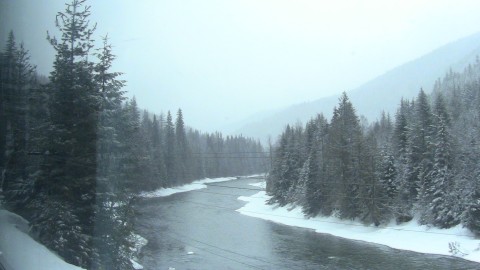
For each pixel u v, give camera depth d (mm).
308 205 55719
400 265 31719
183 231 43562
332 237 44156
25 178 18516
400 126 55312
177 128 103250
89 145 19062
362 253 36219
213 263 31250
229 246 37875
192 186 100562
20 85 18312
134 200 21359
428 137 46688
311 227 50469
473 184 40156
